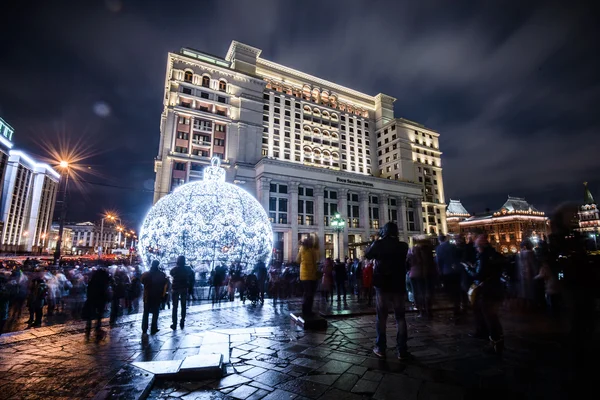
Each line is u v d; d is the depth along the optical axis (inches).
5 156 2667.3
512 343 191.0
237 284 506.9
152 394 132.6
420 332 230.4
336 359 172.2
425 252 297.7
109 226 4037.9
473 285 195.8
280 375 150.5
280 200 1905.8
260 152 2090.3
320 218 1946.4
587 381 132.6
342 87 2834.6
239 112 2076.8
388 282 173.6
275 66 2524.6
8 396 131.1
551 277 220.1
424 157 2780.5
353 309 344.2
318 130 2527.1
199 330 266.2
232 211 727.7
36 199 3260.3
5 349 207.3
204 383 142.9
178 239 700.7
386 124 2805.1
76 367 168.9
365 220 2128.4
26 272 689.6
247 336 226.5
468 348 187.8
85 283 585.3
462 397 121.9
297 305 428.1
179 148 1819.6
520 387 129.3
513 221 3006.9
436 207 2721.5
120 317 334.0
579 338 145.6
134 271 631.2
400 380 140.4
